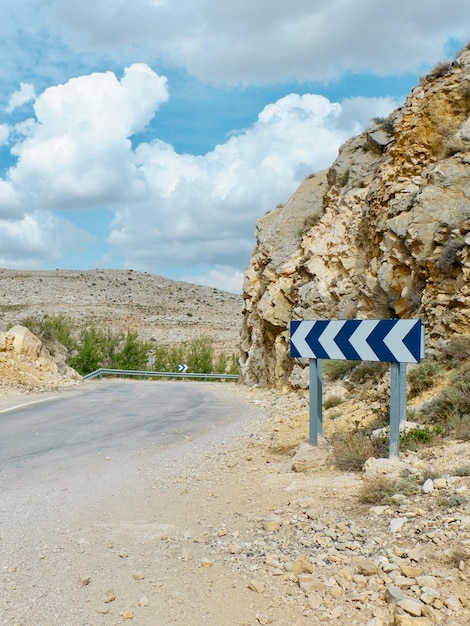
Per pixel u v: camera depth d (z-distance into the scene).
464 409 8.95
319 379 9.01
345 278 21.59
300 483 7.48
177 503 7.12
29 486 8.07
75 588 4.48
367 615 3.90
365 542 5.15
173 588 4.46
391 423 7.62
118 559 5.13
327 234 23.45
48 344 30.45
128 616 3.98
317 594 4.21
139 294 137.00
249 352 31.14
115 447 11.41
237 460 9.74
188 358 53.38
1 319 96.00
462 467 6.57
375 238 18.73
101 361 46.53
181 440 12.33
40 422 15.02
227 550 5.30
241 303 143.50
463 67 17.31
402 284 16.14
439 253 14.12
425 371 11.95
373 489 6.44
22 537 5.77
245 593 4.34
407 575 4.34
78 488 7.95
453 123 16.94
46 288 131.38
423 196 15.21
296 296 24.92
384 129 22.92
